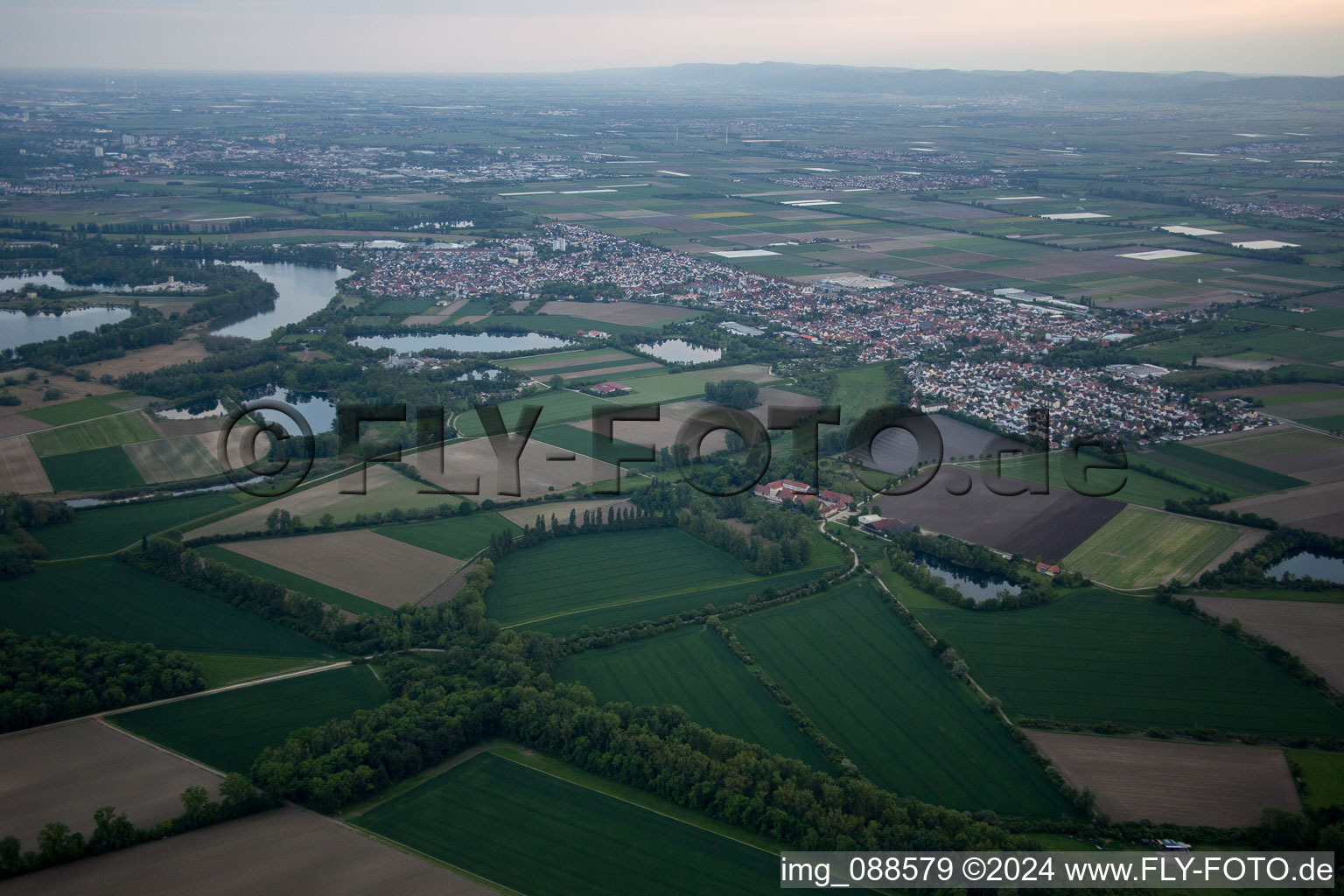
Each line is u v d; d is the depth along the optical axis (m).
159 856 168.62
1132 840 174.75
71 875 164.00
